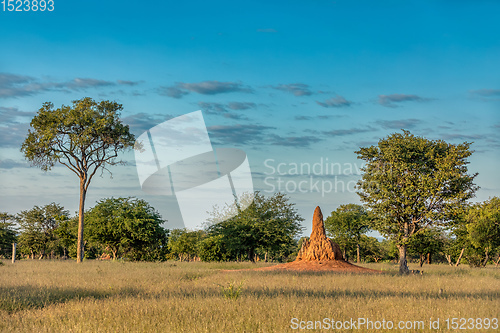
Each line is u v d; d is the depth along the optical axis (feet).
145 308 34.83
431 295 48.70
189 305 36.70
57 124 120.06
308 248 110.11
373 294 47.83
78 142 119.24
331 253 107.76
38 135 121.19
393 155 104.78
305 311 33.86
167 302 38.09
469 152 102.53
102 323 30.78
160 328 29.27
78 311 35.14
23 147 121.08
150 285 55.36
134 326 29.76
